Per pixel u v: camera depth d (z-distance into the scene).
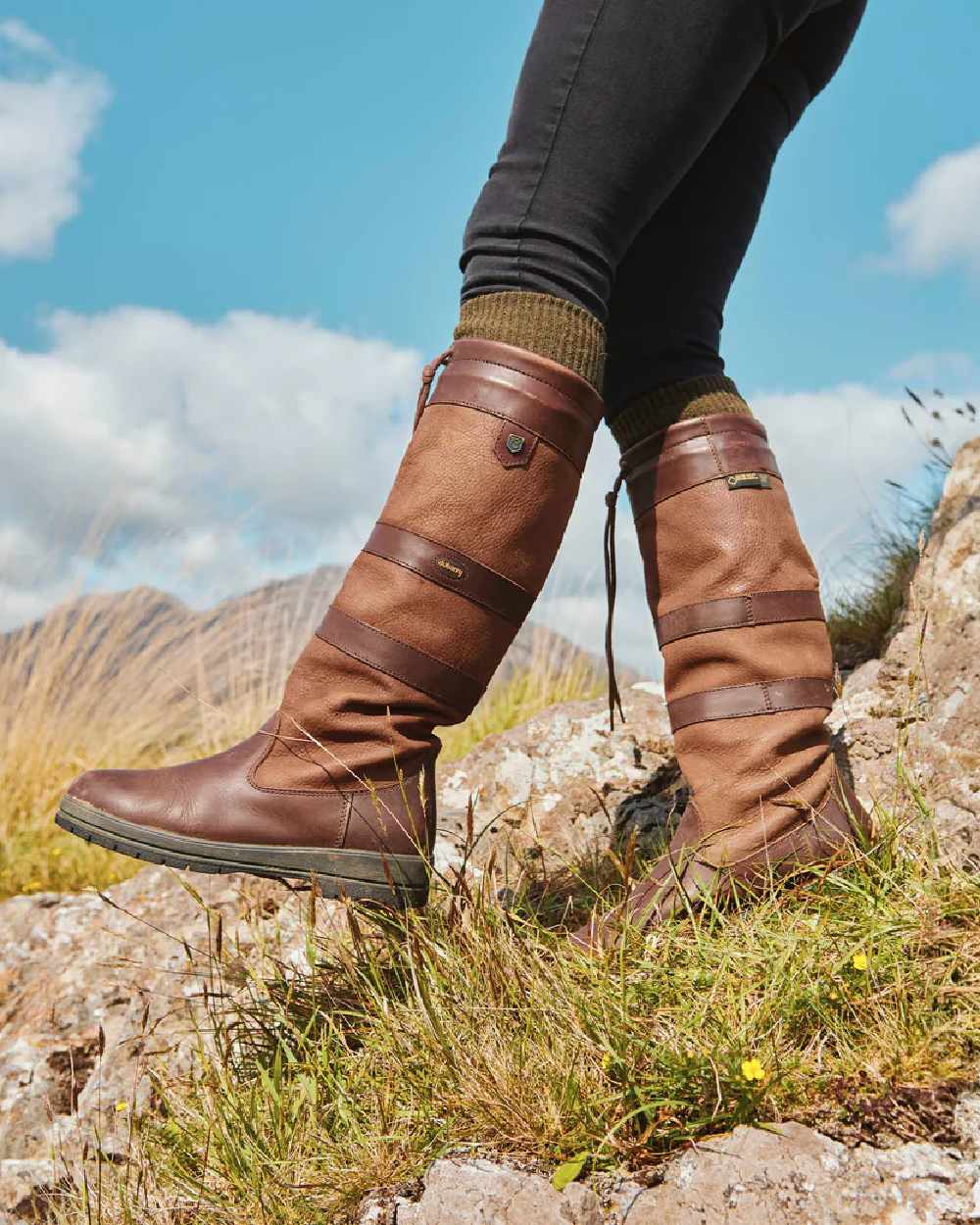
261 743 1.33
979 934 1.20
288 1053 1.33
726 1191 0.97
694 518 1.42
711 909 1.32
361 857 1.30
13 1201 1.57
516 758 2.29
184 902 2.10
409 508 1.28
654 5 1.22
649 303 1.48
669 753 2.19
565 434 1.29
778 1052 1.10
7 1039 1.86
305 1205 1.14
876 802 1.47
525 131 1.29
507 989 1.25
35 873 3.51
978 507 1.84
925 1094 1.04
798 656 1.39
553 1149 1.07
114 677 4.69
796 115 1.58
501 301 1.30
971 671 1.64
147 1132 1.40
